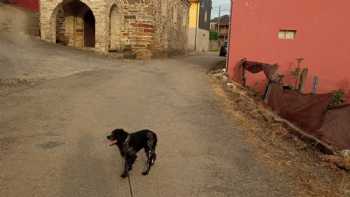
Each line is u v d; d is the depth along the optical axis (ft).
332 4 46.39
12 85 37.32
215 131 26.16
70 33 80.79
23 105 29.55
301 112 29.43
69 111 28.58
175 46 113.50
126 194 15.40
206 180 17.51
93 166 18.08
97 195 15.14
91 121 26.21
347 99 46.47
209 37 193.16
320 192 17.35
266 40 50.06
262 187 17.26
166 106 32.94
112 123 26.05
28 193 14.92
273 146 24.04
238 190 16.71
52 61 55.06
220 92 42.09
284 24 48.96
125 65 63.26
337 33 46.68
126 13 80.23
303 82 45.21
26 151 19.52
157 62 75.20
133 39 81.25
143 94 37.55
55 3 73.26
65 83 40.40
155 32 85.05
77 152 19.83
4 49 56.80
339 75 47.29
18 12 89.15
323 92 48.03
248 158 21.12
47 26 74.43
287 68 49.62
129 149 16.08
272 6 49.11
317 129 27.12
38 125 24.41
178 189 16.29
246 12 50.21
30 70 46.06
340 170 20.85
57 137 22.18
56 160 18.53
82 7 80.69
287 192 16.98
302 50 48.62
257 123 29.45
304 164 21.21
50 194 14.96
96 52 73.56
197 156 20.71
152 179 17.10
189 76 54.13
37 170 17.19
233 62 51.65
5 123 24.41
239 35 50.90
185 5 128.77
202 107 33.55
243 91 44.04
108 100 33.42
